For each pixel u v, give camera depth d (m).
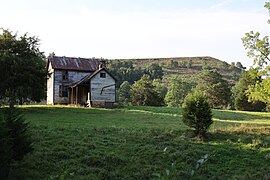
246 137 23.17
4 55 35.81
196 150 19.53
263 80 31.58
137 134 22.44
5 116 13.76
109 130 23.25
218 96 83.38
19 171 14.24
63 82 53.25
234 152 19.97
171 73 185.38
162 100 80.06
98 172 15.31
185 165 17.00
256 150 20.50
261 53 31.89
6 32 39.47
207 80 85.50
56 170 15.19
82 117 31.83
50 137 19.83
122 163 16.72
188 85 101.00
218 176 16.19
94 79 48.94
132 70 146.38
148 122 29.16
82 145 18.81
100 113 36.97
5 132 12.17
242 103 76.44
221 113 46.69
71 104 49.12
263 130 25.45
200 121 22.77
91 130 22.84
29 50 40.31
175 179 14.49
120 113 37.47
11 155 12.58
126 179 14.84
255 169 17.48
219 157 18.98
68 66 53.75
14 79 36.00
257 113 49.31
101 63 52.78
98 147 18.81
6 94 35.81
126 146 19.45
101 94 49.09
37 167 15.17
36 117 30.05
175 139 21.78
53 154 16.94
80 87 52.06
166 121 30.27
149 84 78.38
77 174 14.91
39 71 37.53
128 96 95.06
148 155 18.16
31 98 38.41
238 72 193.38
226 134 23.97
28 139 14.40
